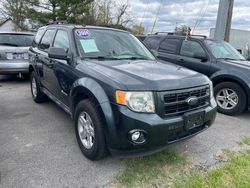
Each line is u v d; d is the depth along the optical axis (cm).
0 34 849
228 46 697
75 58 401
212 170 341
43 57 531
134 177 321
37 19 2723
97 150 332
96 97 322
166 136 310
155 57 479
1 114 538
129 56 439
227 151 398
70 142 410
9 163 344
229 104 586
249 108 559
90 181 311
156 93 306
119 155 314
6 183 302
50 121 500
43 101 618
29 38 880
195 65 645
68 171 329
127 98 300
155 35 794
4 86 811
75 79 384
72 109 392
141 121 296
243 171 341
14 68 801
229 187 305
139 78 318
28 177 314
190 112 329
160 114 307
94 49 422
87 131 354
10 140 413
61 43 464
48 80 515
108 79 322
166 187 304
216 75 598
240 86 564
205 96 359
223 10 1028
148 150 311
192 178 321
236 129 495
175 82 324
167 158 367
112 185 305
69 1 2694
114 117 305
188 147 406
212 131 479
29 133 443
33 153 372
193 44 671
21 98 665
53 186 299
